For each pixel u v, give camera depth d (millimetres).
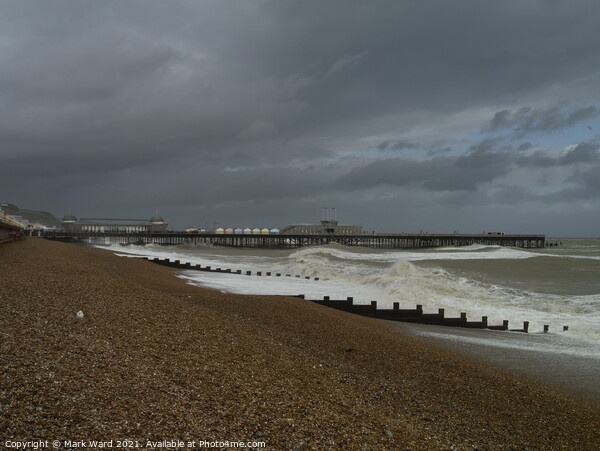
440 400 9398
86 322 9523
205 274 34500
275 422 6559
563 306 24438
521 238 145750
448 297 26672
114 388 6562
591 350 15852
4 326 8336
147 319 10883
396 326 18859
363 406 8164
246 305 16938
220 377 7938
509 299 26703
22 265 18328
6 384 5980
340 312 19516
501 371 12547
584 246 164375
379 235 141375
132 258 38969
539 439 8016
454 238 144875
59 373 6652
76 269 18828
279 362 9742
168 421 5922
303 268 40875
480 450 7176
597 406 10234
